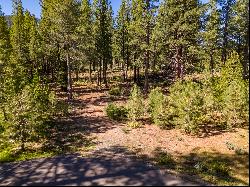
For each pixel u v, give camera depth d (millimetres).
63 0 37438
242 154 19672
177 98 25922
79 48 39156
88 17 47281
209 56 45062
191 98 24188
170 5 37906
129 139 23906
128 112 28547
